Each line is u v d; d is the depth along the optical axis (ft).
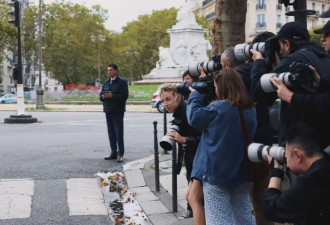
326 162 9.44
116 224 20.67
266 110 15.51
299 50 12.32
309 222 9.58
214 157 13.66
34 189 26.55
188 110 14.01
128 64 267.39
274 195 10.25
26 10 226.38
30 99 182.09
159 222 20.20
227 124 13.60
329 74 11.62
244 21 30.07
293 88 11.05
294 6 22.97
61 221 21.03
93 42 241.96
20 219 21.17
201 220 14.89
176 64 148.87
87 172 31.40
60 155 38.73
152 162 33.83
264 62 13.52
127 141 48.55
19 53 72.02
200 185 15.05
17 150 41.60
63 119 79.61
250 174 13.78
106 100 35.17
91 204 23.73
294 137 9.79
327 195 9.32
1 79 274.36
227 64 15.48
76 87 175.22
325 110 10.37
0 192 25.71
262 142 15.51
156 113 95.76
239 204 14.20
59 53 223.51
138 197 24.50
